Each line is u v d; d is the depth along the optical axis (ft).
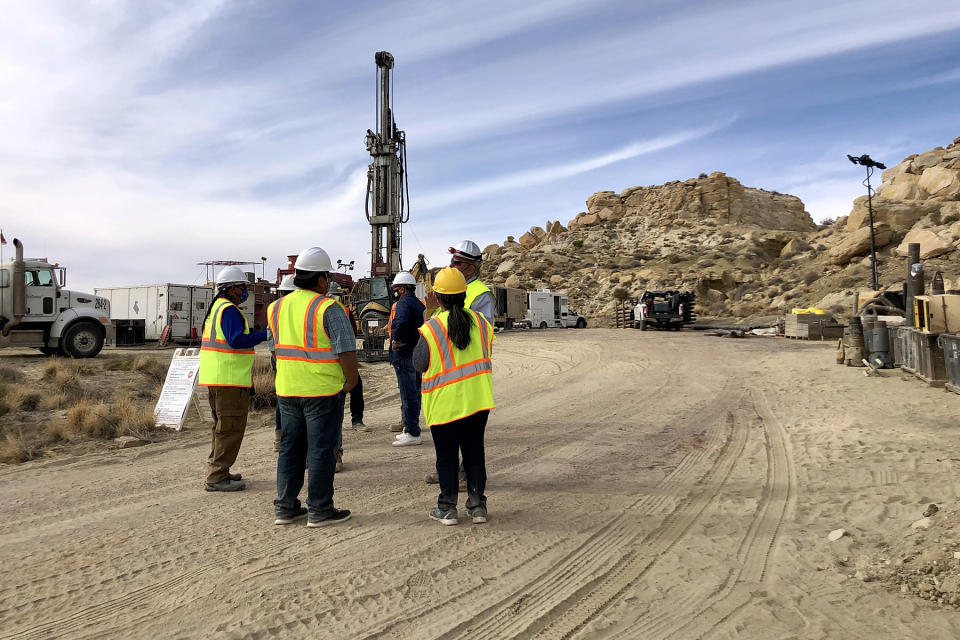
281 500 15.62
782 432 26.78
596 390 42.22
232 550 13.83
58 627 10.38
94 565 13.07
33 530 15.48
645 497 17.76
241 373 18.89
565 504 17.17
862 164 107.65
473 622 10.50
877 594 11.05
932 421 26.84
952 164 171.94
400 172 128.16
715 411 32.76
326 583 12.02
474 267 18.02
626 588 11.79
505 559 13.26
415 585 11.95
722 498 17.51
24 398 33.24
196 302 94.43
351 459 23.08
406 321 24.79
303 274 15.33
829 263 159.33
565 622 10.50
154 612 10.87
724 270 190.90
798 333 91.35
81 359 53.78
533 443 25.52
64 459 24.02
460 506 17.20
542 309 152.15
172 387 31.17
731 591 11.48
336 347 14.89
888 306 64.08
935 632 9.65
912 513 15.14
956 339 33.24
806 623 10.13
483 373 15.21
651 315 132.67
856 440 23.90
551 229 315.58
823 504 16.53
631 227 294.46
